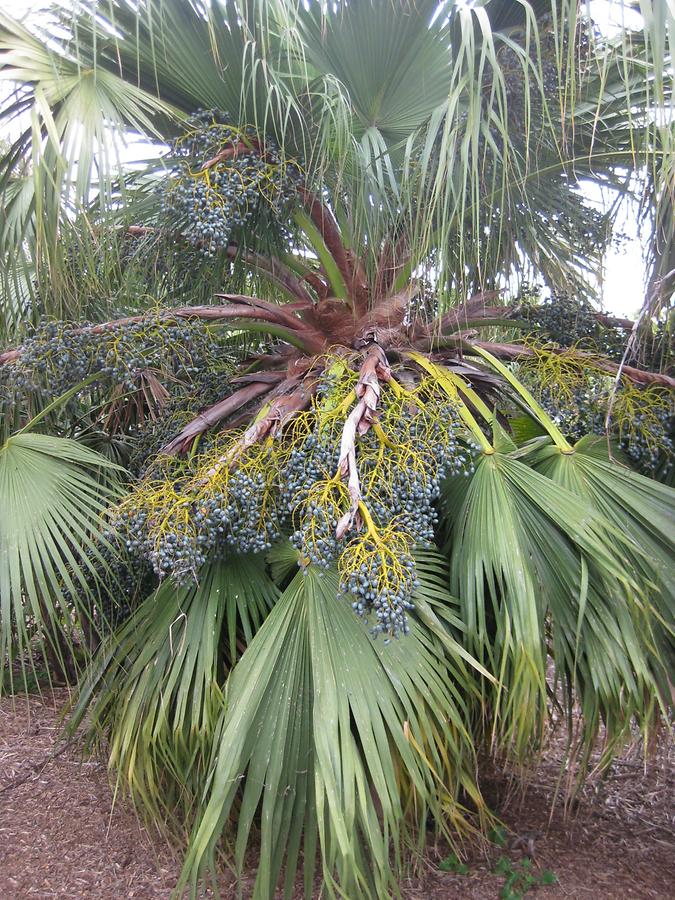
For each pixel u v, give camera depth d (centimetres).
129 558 286
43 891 325
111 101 292
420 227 319
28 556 260
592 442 290
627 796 393
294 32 276
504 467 271
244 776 246
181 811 304
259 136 304
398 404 256
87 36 296
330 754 222
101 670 288
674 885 312
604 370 301
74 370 286
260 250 353
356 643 245
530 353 321
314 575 262
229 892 307
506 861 323
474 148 254
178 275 371
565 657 249
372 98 335
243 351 403
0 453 288
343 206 346
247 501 246
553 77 287
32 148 264
